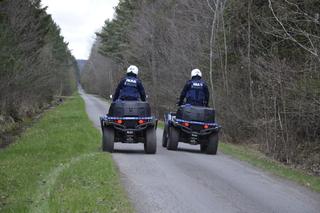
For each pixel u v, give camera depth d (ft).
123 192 38.65
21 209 35.09
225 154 70.49
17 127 126.72
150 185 42.22
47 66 161.89
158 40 171.63
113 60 290.35
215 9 113.50
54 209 32.81
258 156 75.87
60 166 53.31
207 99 70.69
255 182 47.32
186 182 44.52
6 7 113.60
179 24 140.36
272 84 76.74
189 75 126.52
